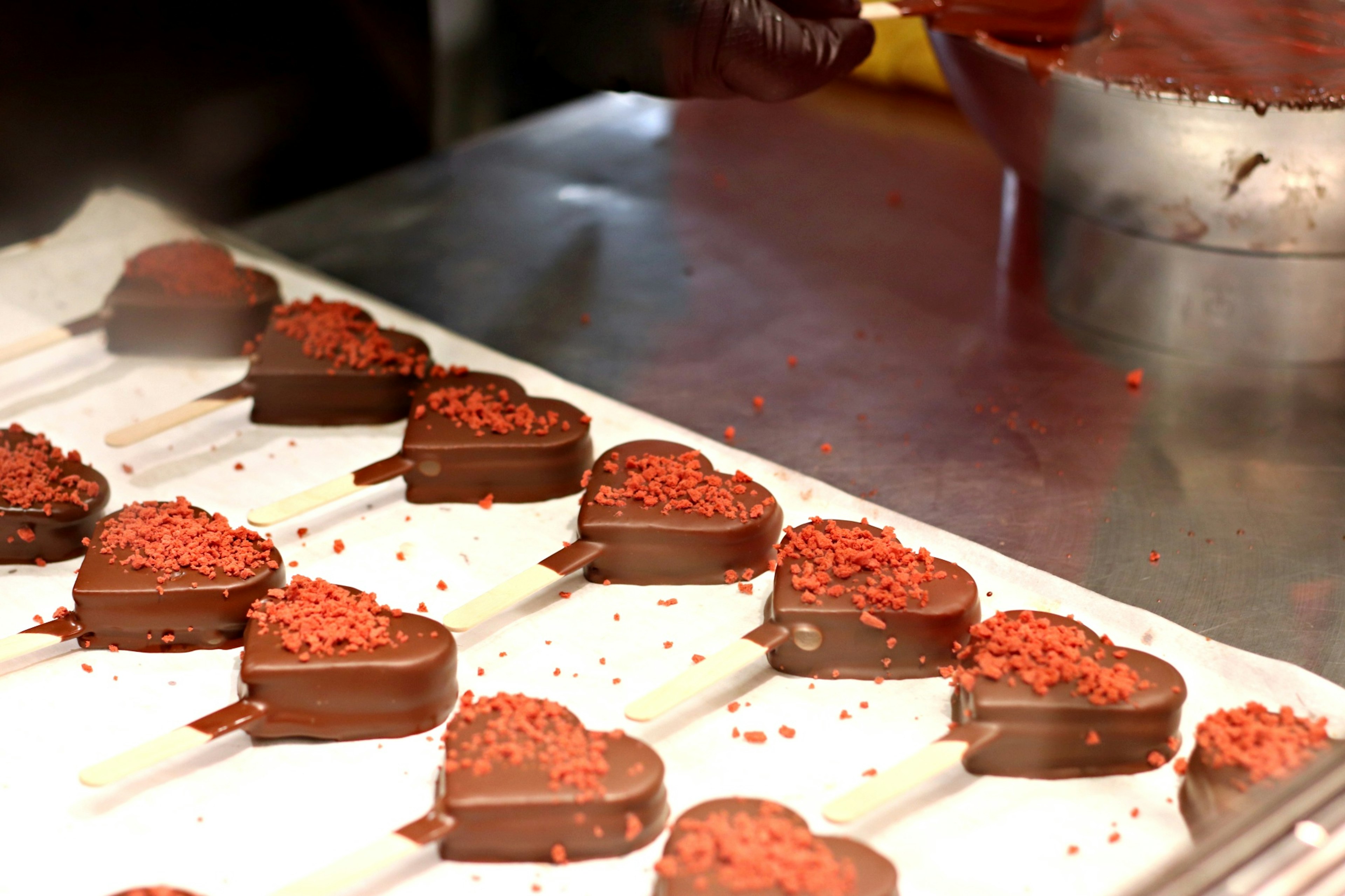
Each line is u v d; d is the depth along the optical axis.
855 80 1.47
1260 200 1.10
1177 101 1.07
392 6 1.37
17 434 1.11
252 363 1.14
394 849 0.92
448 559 1.06
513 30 1.40
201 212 1.35
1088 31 1.11
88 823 0.95
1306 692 0.98
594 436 1.12
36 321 1.21
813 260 1.30
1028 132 1.13
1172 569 1.05
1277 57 1.10
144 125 1.39
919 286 1.27
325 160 1.40
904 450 1.13
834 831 0.94
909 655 1.00
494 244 1.31
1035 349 1.20
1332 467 1.10
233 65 1.38
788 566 1.02
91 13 1.36
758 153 1.42
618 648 1.02
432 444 1.08
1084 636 0.99
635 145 1.44
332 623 0.99
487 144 1.45
